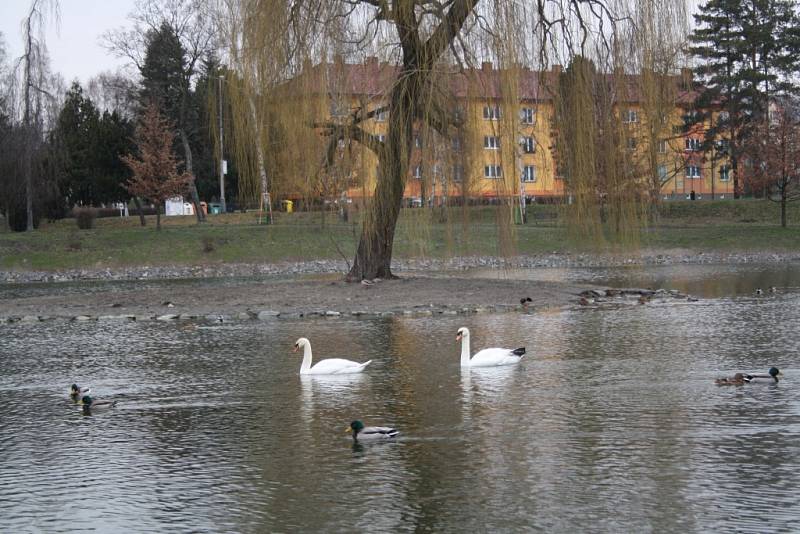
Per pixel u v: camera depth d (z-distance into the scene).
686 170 96.38
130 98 86.50
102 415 20.00
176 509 14.10
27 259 66.06
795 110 86.38
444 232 35.25
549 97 35.31
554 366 24.33
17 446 17.69
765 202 83.81
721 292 44.03
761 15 81.88
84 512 14.07
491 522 13.19
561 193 35.59
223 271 64.44
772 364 24.05
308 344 23.92
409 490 14.58
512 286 42.50
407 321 34.28
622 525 12.96
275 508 14.00
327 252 67.00
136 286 55.22
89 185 85.06
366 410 19.72
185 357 27.06
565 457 16.06
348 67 33.78
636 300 40.31
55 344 30.27
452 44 32.56
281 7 33.53
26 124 64.69
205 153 90.94
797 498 13.88
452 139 33.69
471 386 21.92
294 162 35.62
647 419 18.50
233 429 18.47
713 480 14.73
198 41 81.25
